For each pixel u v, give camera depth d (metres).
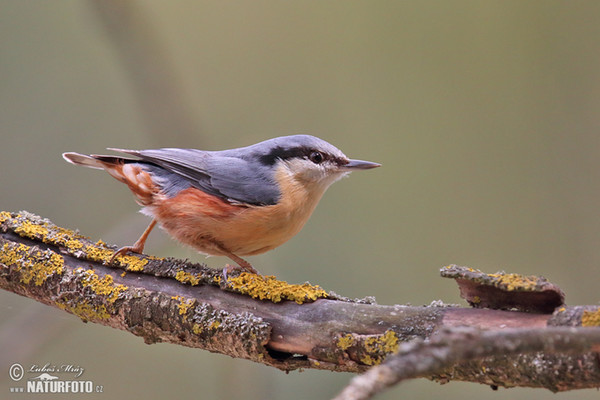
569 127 11.52
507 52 12.26
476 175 11.48
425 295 10.29
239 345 5.48
